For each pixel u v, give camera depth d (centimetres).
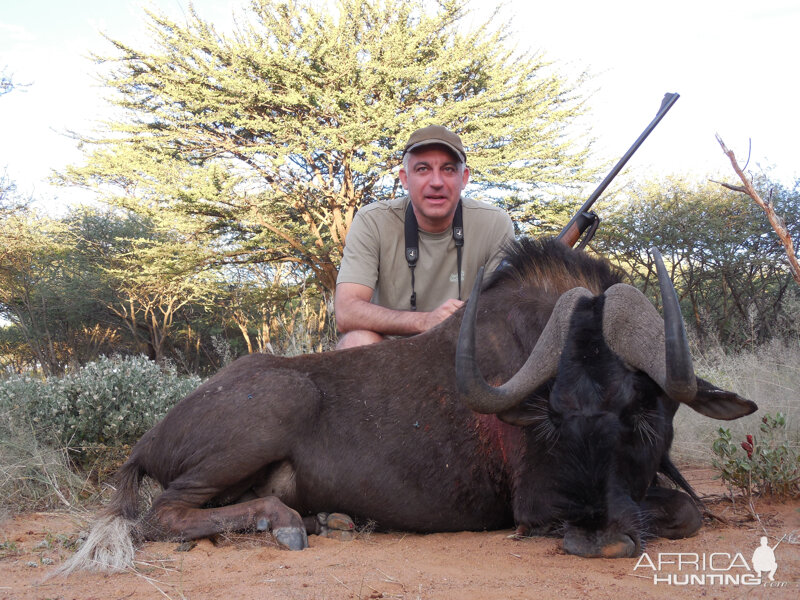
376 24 2252
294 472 430
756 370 832
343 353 459
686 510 393
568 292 380
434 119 2028
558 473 361
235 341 3031
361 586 311
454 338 444
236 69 2152
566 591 305
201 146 2397
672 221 1948
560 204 2236
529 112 2261
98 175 2358
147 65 2319
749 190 501
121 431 643
